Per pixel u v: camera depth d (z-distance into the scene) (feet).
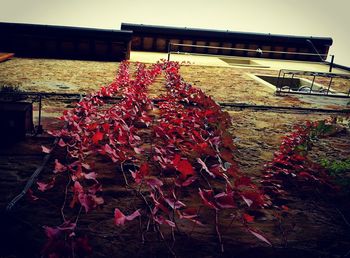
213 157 13.94
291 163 13.92
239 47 60.08
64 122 17.24
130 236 8.55
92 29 43.04
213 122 17.46
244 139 17.47
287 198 11.39
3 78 28.19
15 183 10.81
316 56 61.82
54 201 9.87
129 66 39.78
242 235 9.07
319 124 19.49
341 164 14.10
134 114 17.40
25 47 42.50
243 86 33.37
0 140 14.15
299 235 9.31
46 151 11.56
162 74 36.14
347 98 31.73
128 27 55.93
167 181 11.70
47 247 7.18
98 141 14.29
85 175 10.14
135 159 13.24
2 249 7.68
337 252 8.68
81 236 8.35
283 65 53.21
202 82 33.88
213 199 8.89
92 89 26.53
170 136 15.24
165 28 56.90
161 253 8.04
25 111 14.11
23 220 8.82
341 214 10.56
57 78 30.07
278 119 22.26
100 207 9.77
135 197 10.50
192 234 8.89
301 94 31.50
